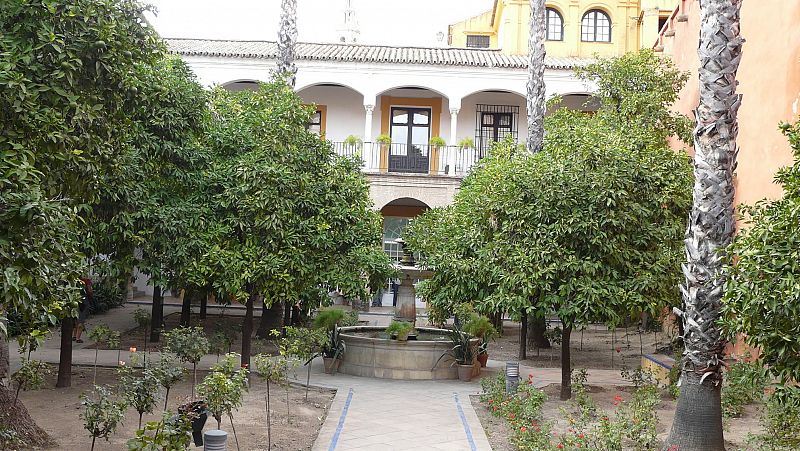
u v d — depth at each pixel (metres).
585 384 11.69
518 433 7.43
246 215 10.62
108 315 19.48
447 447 7.62
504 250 9.87
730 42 7.38
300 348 10.16
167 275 10.64
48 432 7.76
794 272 5.19
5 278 4.31
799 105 10.21
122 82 7.03
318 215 11.15
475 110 24.41
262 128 11.39
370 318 20.95
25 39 6.17
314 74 22.94
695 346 7.34
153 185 10.62
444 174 22.89
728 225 7.35
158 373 7.03
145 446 5.26
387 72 22.97
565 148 10.33
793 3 10.55
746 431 8.46
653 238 9.62
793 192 5.73
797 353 5.32
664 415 9.54
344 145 23.16
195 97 10.96
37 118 5.75
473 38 29.56
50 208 4.62
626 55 14.64
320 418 8.95
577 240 9.54
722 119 7.36
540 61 15.00
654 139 12.61
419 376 12.04
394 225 25.06
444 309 14.70
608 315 9.29
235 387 7.04
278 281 10.59
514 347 17.11
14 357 12.57
